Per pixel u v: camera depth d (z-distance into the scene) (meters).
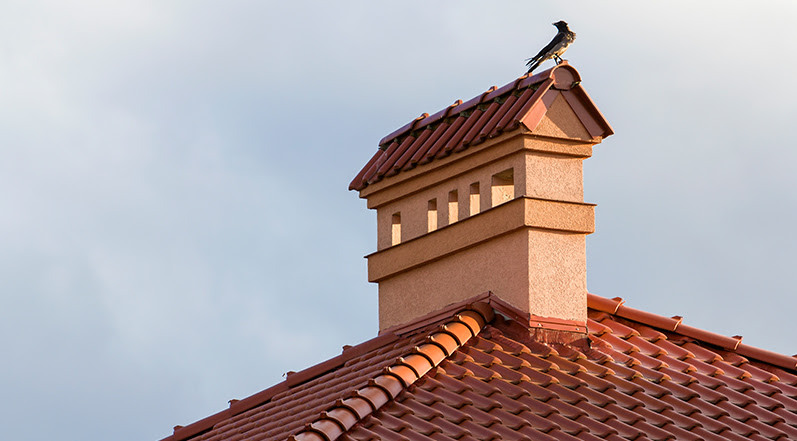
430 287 34.41
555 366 30.80
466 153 33.72
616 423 28.64
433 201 35.06
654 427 28.77
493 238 32.72
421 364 29.94
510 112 32.84
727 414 30.34
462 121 34.94
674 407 30.25
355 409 27.45
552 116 32.78
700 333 34.44
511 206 32.22
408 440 26.66
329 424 26.70
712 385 31.89
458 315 32.03
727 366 33.31
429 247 34.38
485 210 32.97
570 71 33.06
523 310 31.75
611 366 31.67
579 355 31.61
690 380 31.75
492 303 32.38
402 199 35.84
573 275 32.47
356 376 32.81
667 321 34.62
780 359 33.84
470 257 33.47
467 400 28.81
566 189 32.78
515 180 32.56
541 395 29.45
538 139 32.47
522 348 31.28
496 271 32.66
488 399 28.98
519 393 29.36
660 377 31.66
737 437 29.16
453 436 27.23
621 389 30.61
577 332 32.06
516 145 32.38
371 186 36.62
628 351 33.09
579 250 32.69
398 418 27.92
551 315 31.98
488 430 27.55
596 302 34.97
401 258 35.19
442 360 30.58
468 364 30.59
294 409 32.16
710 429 29.45
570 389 30.03
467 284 33.38
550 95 32.78
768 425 30.19
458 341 31.27
